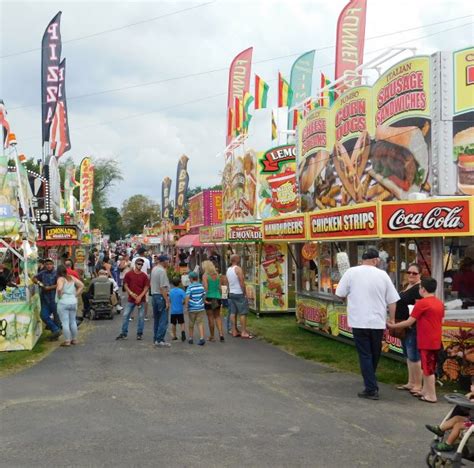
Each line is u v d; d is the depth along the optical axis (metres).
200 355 11.45
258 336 14.09
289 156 22.23
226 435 6.25
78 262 34.12
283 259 18.44
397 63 10.88
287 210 22.25
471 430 4.95
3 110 12.80
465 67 9.84
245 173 23.80
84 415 7.09
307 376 9.39
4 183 12.95
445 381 8.83
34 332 12.74
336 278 13.40
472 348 8.45
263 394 8.13
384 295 7.97
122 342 13.20
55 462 5.48
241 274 14.02
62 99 21.92
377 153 11.80
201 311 12.88
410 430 6.46
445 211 8.77
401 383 8.86
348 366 10.19
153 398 7.91
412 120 10.50
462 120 9.88
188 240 34.06
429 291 7.80
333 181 14.20
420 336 7.75
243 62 25.19
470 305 9.86
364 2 14.34
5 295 12.05
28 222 13.61
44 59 21.59
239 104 24.84
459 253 9.85
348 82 13.99
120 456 5.62
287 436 6.22
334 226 11.38
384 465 5.40
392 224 9.35
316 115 15.20
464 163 9.88
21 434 6.36
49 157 21.95
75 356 11.38
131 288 13.61
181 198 44.69
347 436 6.23
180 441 6.05
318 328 13.92
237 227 18.25
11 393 8.34
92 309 17.95
